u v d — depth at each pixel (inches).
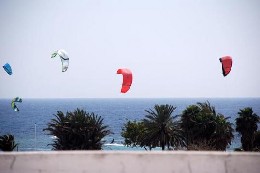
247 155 267.9
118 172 263.9
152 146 2128.4
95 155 266.8
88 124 1784.0
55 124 1795.0
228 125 2140.7
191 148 1808.6
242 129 2442.2
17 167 264.7
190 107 2142.0
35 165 265.1
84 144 1775.3
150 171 264.7
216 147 2105.1
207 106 2241.6
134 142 2600.9
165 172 264.7
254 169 265.1
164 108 2107.5
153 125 2092.8
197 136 2091.5
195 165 266.1
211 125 2089.1
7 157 266.2
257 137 2431.1
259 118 2429.9
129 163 265.6
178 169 265.1
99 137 1815.9
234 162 266.5
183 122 2128.4
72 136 1772.9
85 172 263.6
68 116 1809.8
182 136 2102.6
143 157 267.0
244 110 2439.7
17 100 1034.7
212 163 266.5
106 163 265.4
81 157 266.4
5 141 2085.4
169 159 267.1
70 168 264.4
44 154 267.1
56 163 265.3
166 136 2079.2
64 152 268.2
